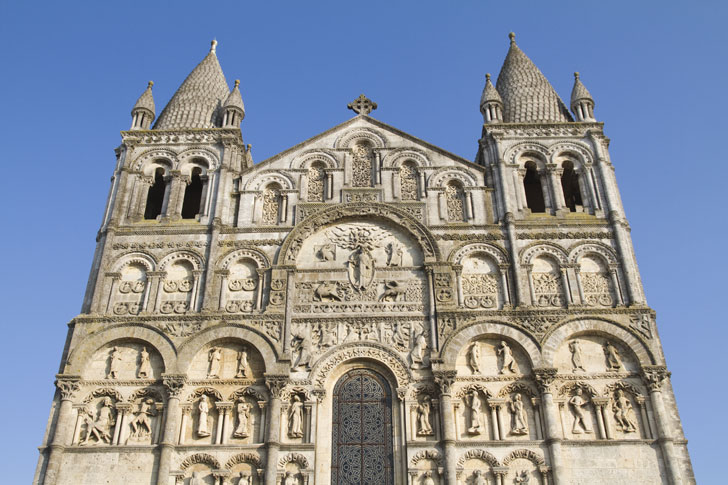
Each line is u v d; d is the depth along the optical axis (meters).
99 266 41.91
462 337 39.25
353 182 45.94
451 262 41.91
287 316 40.06
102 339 39.19
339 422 37.78
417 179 45.91
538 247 42.59
